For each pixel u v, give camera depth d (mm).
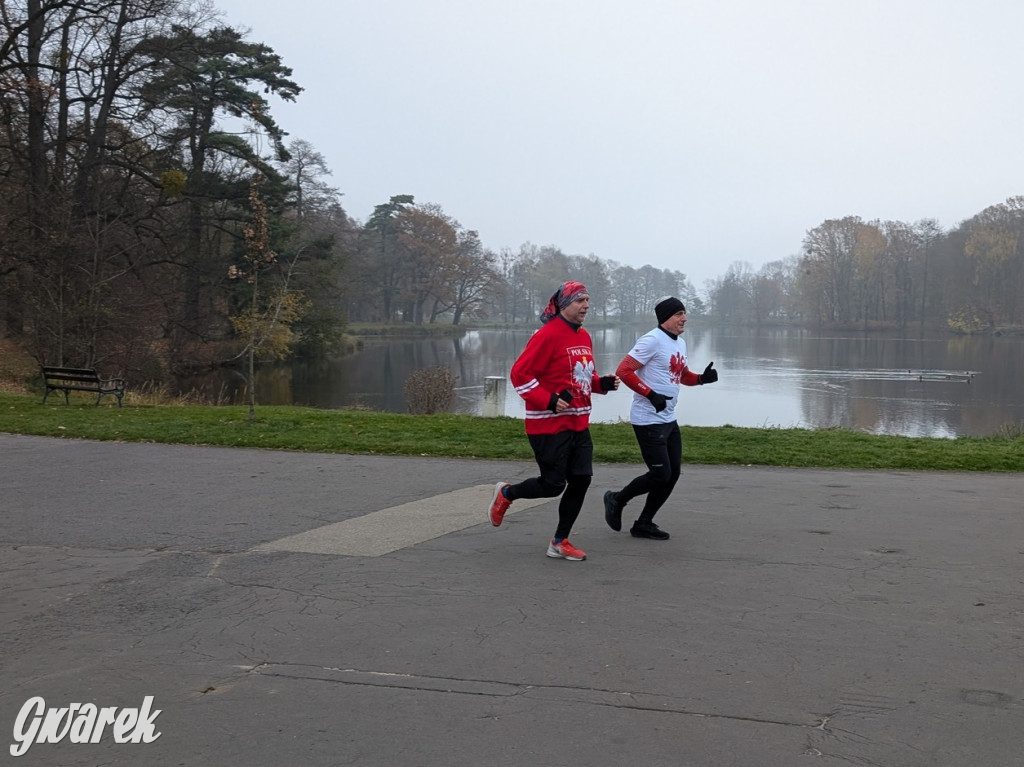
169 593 5359
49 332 24906
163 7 29188
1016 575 5648
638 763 3264
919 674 4059
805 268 113250
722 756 3312
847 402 32656
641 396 6406
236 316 37531
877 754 3320
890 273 107875
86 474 9477
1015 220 96188
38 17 26172
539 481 5965
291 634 4625
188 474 9492
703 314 174250
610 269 189250
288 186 38562
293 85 37375
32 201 25984
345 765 3273
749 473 9805
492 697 3834
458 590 5352
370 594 5289
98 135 29344
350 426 13688
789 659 4242
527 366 5773
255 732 3543
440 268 94625
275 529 6965
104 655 4379
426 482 9023
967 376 42406
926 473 9953
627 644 4441
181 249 34125
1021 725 3555
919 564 5902
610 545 6441
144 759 3348
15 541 6625
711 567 5836
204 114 36688
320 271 44969
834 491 8664
